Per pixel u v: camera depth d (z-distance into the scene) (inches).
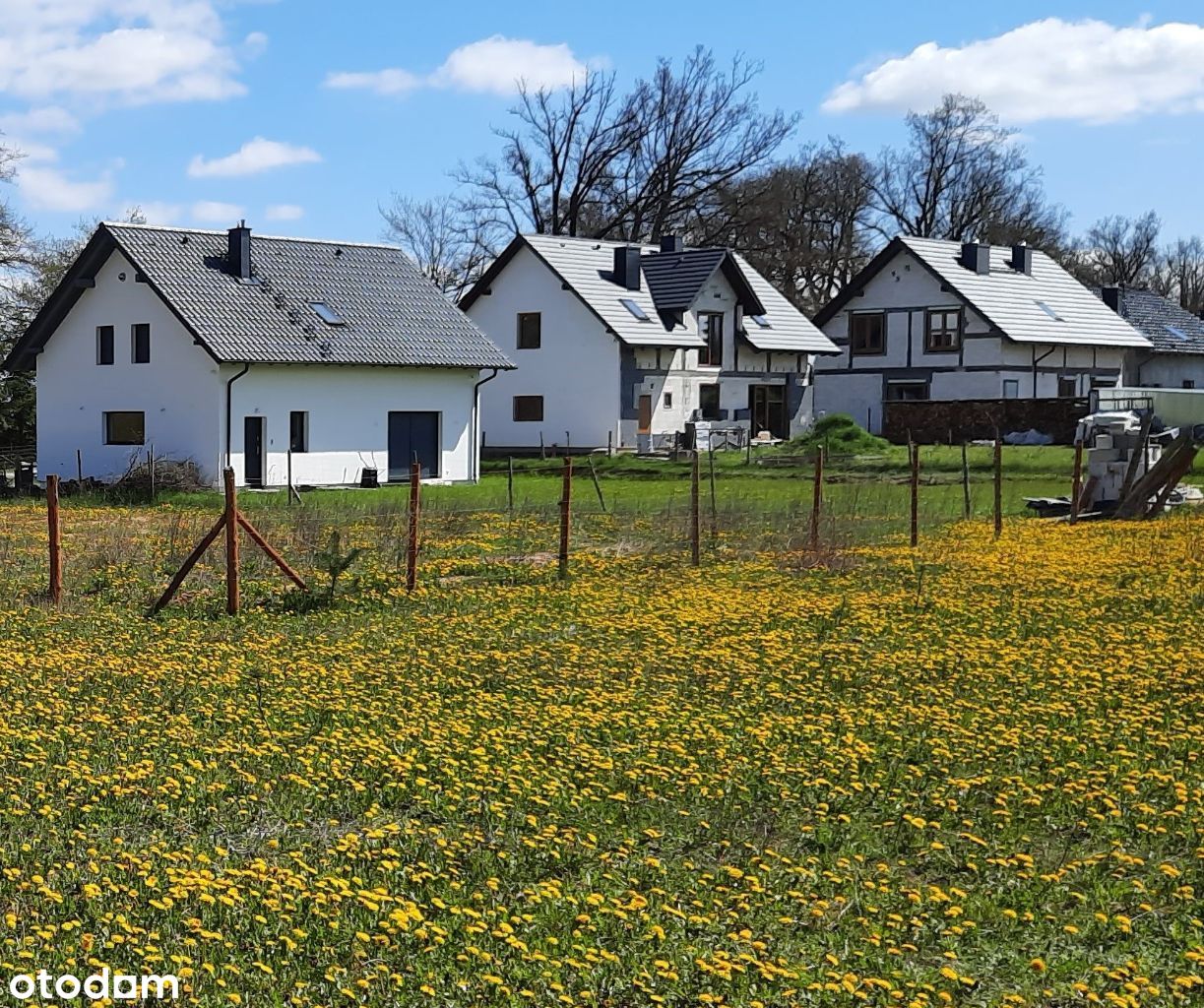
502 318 2267.5
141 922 302.2
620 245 2295.8
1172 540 935.7
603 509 1157.7
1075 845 361.4
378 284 1847.9
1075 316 2559.1
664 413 2212.1
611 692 521.7
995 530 992.9
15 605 715.4
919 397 2485.2
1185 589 737.6
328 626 669.9
